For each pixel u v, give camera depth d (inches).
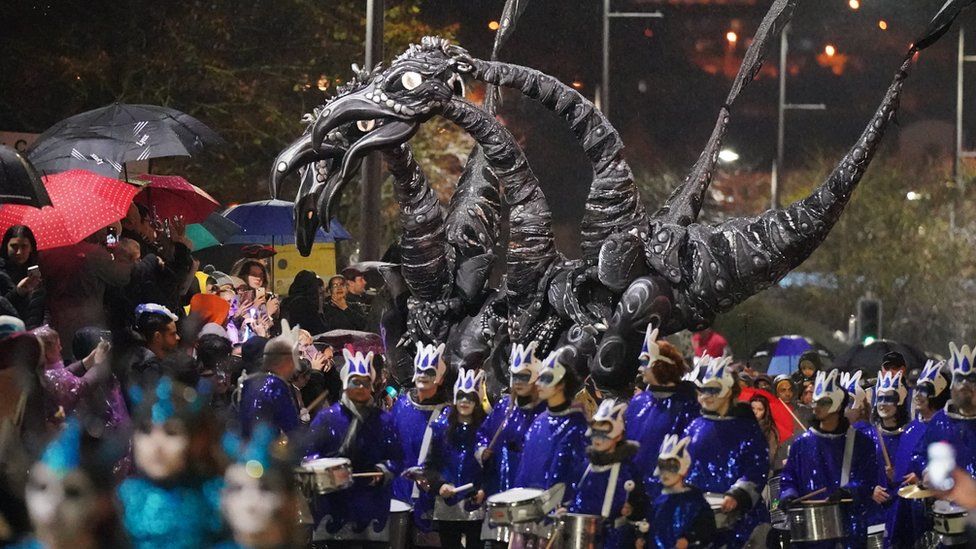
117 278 865.5
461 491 757.3
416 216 997.2
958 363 780.6
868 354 1334.9
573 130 986.7
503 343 1000.9
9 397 569.0
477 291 1007.6
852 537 773.3
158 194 1114.7
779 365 1622.8
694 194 1048.8
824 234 1012.5
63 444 388.8
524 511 634.8
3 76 1795.0
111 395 681.6
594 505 631.2
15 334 579.5
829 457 777.6
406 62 970.1
